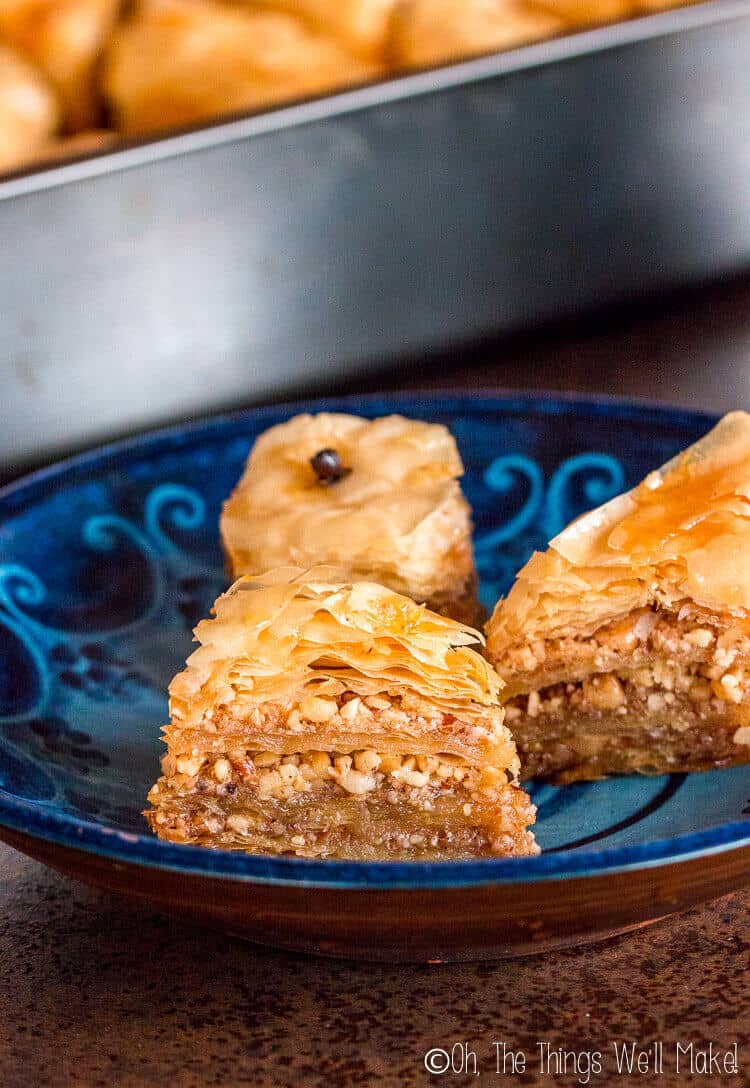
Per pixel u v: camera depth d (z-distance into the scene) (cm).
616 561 33
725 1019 30
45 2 57
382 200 45
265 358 45
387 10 57
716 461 34
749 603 33
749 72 47
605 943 31
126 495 39
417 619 32
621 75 45
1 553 37
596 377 46
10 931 32
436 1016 30
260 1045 30
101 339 43
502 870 28
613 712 34
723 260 49
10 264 42
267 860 29
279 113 43
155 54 54
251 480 37
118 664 37
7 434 44
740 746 34
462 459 40
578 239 47
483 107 45
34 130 54
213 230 43
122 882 29
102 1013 30
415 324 46
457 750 32
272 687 32
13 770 34
